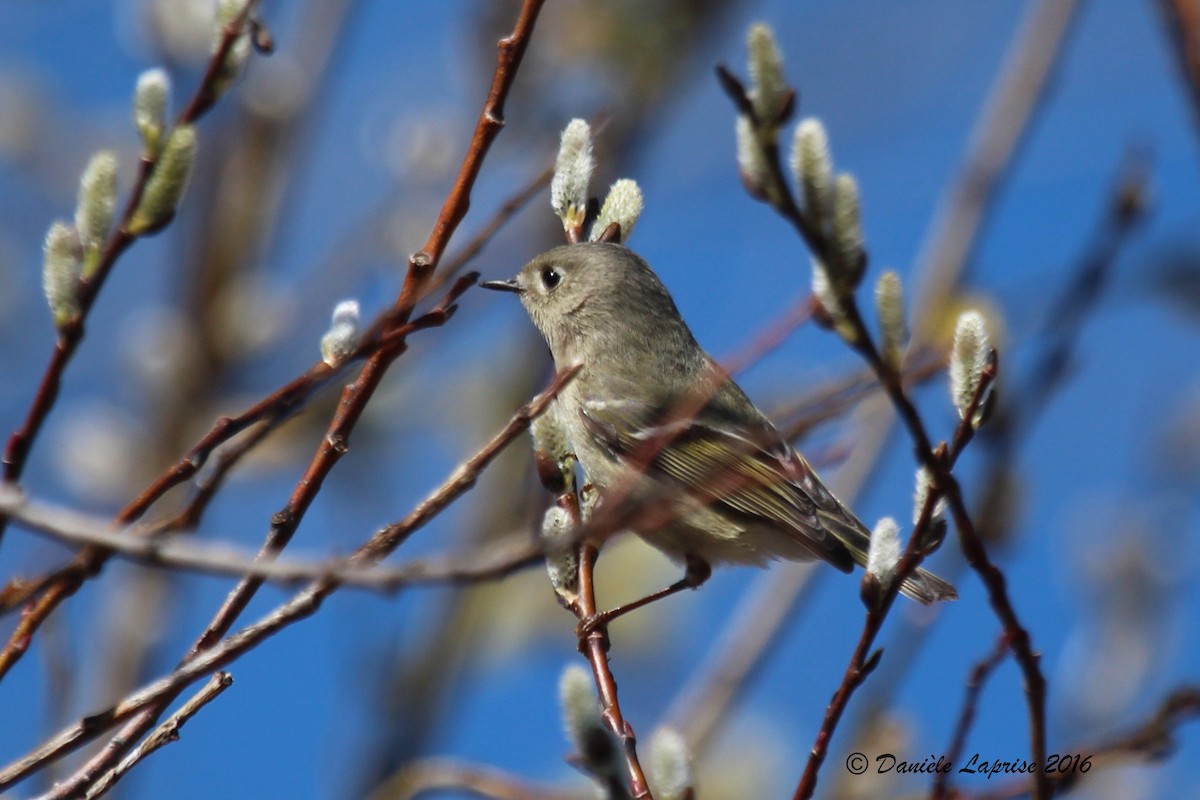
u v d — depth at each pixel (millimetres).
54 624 6645
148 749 5559
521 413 5418
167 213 5223
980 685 6395
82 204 5207
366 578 4504
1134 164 8344
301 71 13461
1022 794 6730
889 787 8430
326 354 5484
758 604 10719
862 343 5008
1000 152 10672
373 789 11977
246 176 13445
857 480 10586
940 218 10664
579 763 5387
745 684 10555
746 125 4887
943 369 8688
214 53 5379
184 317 13352
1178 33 7406
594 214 8891
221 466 5406
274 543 5770
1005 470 8688
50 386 5148
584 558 7902
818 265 4953
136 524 5684
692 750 10102
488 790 7699
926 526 5641
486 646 13094
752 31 4875
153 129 5297
